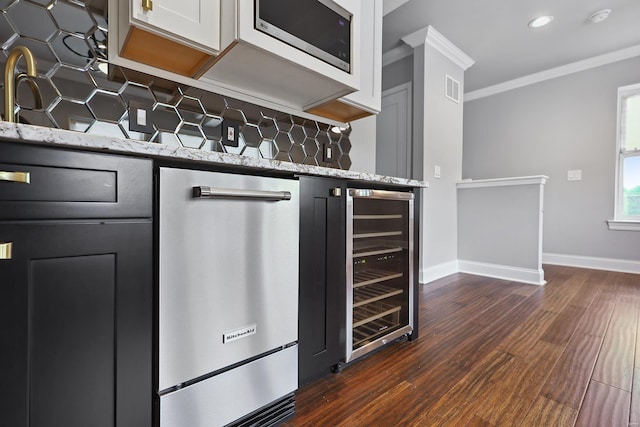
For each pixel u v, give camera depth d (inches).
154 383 30.6
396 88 134.1
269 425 39.6
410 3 101.3
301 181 43.6
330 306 48.4
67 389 25.6
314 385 49.1
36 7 40.8
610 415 41.2
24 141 23.4
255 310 37.9
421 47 120.0
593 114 141.1
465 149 182.7
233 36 42.4
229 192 34.0
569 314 82.2
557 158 151.3
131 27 38.6
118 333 28.2
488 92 171.8
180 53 44.9
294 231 42.1
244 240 36.6
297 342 43.3
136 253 29.2
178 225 31.5
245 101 59.6
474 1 100.7
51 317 24.9
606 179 138.4
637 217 132.7
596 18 109.1
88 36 44.2
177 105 51.9
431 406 43.7
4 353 22.9
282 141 66.8
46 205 24.5
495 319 78.7
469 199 136.4
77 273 26.1
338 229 49.5
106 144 26.9
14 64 32.9
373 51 68.4
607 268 138.1
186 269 32.1
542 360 56.9
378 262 60.3
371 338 58.0
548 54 135.2
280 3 46.4
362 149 85.8
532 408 43.0
